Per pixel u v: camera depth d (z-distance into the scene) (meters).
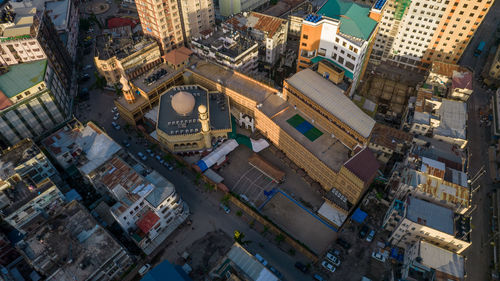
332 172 117.38
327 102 127.00
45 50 147.50
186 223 119.44
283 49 188.38
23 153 115.88
